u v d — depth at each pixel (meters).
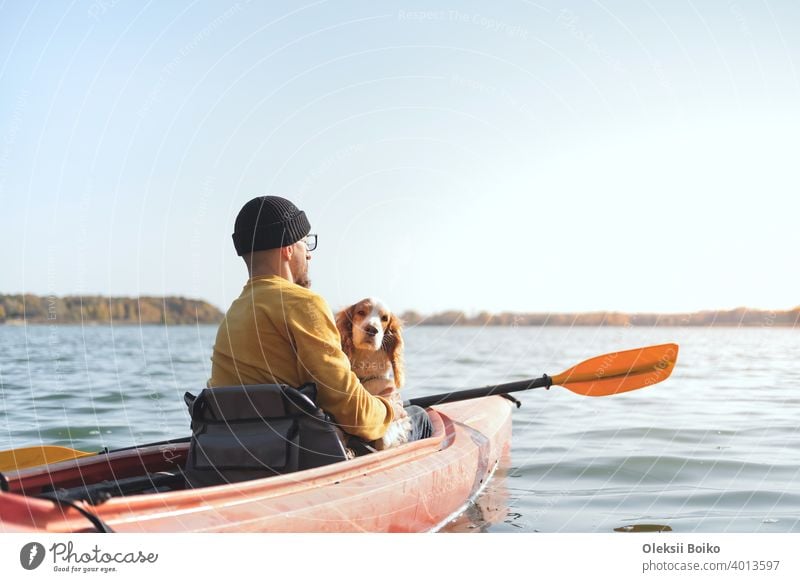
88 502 2.03
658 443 4.90
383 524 2.74
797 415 5.95
